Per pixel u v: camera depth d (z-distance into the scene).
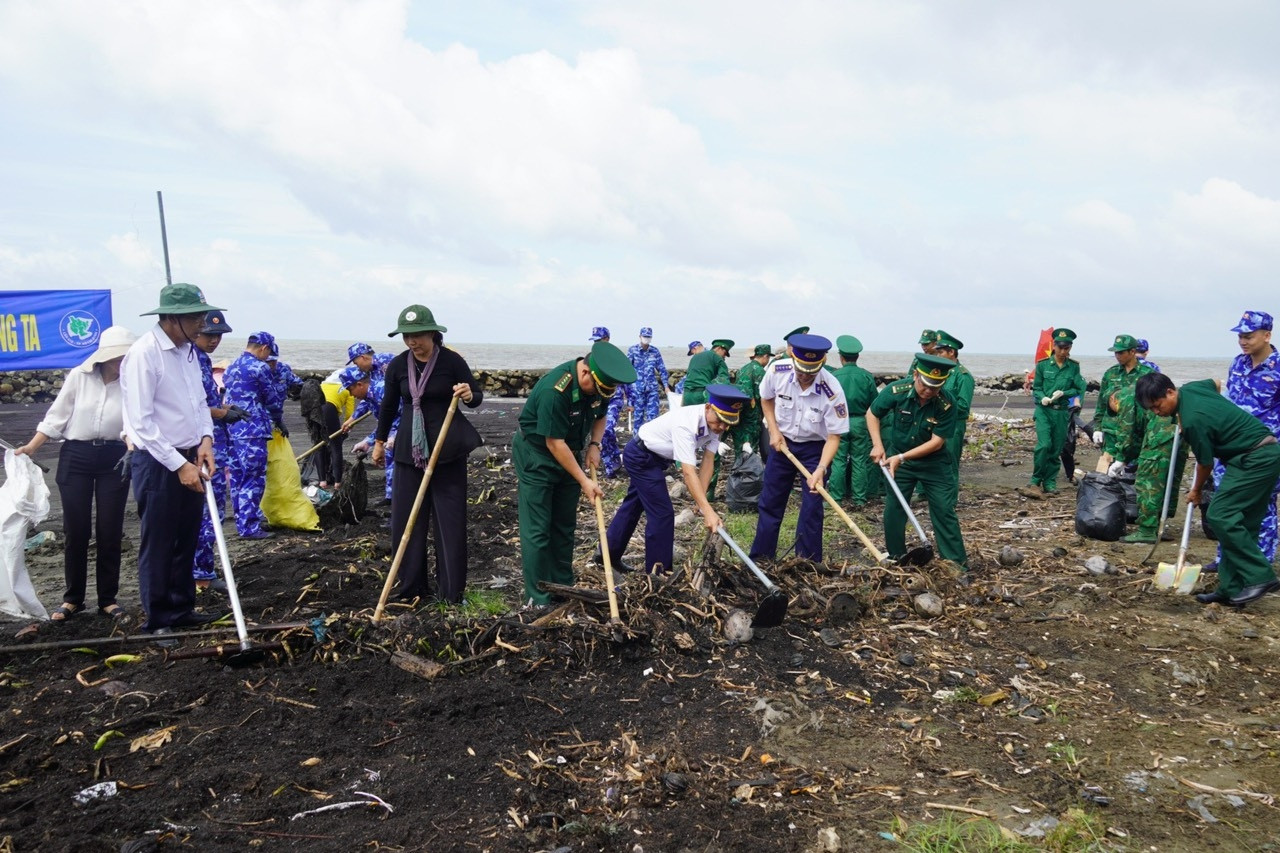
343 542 8.19
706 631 5.38
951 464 7.06
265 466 8.41
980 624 5.87
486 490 10.80
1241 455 6.26
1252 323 7.09
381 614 5.50
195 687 4.61
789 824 3.50
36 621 5.79
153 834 3.33
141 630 5.45
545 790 3.71
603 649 5.09
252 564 7.33
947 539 7.05
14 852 3.20
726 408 5.88
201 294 5.48
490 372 30.70
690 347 14.25
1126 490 9.36
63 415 5.77
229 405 7.20
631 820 3.52
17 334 11.68
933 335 9.89
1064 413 11.13
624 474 12.52
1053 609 6.22
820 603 5.90
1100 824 3.52
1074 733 4.35
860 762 4.03
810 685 4.87
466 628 5.16
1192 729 4.41
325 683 4.67
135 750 3.99
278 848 3.28
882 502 10.79
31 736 4.06
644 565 6.87
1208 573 7.11
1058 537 8.66
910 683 4.95
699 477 6.21
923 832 3.42
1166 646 5.54
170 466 5.19
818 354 6.47
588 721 4.38
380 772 3.82
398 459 6.18
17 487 5.68
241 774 3.76
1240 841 3.41
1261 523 6.87
